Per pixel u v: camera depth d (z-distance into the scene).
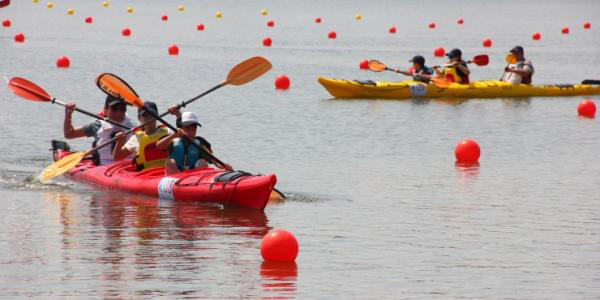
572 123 61.22
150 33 139.00
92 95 69.06
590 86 80.88
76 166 41.50
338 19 185.38
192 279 25.08
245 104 66.75
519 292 24.44
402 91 74.69
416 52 117.25
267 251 27.05
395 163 45.56
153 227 31.44
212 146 49.53
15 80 43.66
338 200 36.72
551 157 48.03
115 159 40.75
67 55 101.06
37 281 24.70
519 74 78.69
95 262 26.75
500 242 30.11
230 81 42.44
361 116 62.47
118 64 93.19
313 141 51.84
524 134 56.09
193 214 33.66
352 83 72.75
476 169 44.22
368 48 121.38
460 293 24.27
